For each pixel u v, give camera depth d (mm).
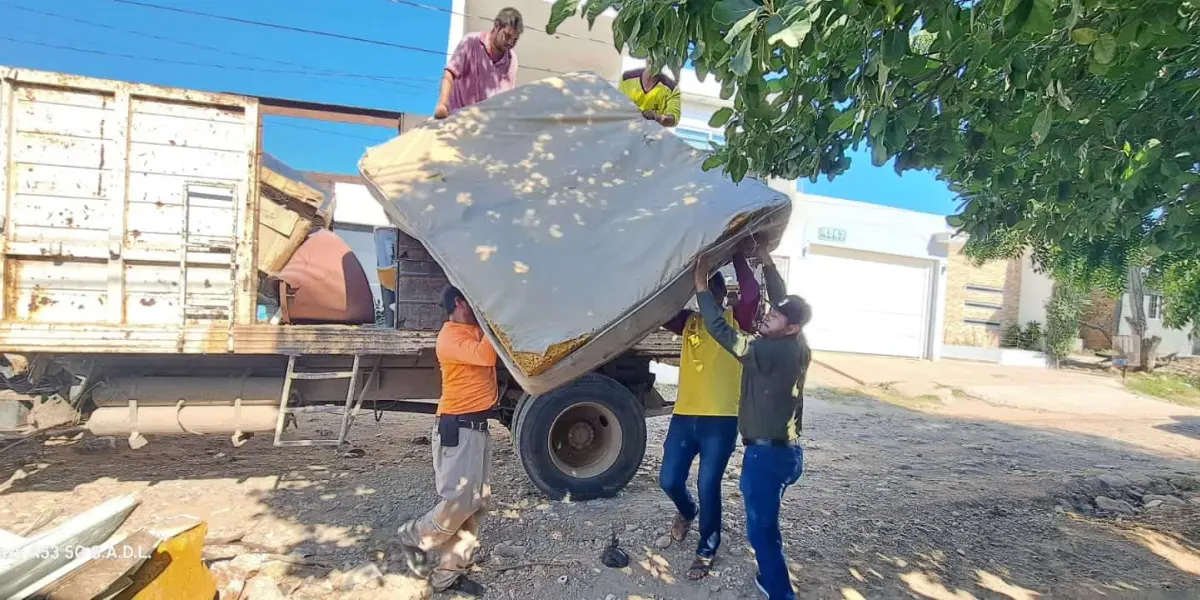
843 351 15578
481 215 4039
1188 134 3092
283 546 4051
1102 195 3373
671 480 4016
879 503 5258
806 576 3910
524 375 3592
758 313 4172
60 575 2504
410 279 4852
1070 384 14328
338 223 11211
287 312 4863
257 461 5746
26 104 4117
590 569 3877
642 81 6145
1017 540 4680
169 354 4543
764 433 3461
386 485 5172
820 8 1951
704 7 2332
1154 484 6453
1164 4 2025
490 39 5363
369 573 3695
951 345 17312
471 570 3840
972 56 2383
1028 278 19016
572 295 3688
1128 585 4059
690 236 3791
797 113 2893
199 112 4414
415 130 4605
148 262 4336
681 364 4086
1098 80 3031
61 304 4199
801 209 14812
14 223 4098
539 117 4727
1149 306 18812
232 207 4469
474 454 3521
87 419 4547
